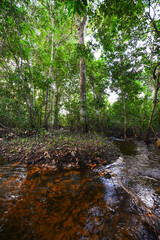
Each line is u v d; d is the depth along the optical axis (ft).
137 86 22.91
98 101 25.53
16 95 21.57
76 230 4.31
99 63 28.35
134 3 13.96
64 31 30.09
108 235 4.24
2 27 16.34
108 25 17.97
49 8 21.03
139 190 7.25
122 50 21.17
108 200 6.13
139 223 4.83
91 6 14.92
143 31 19.34
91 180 8.13
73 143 13.39
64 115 39.75
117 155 14.39
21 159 10.58
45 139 15.81
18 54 20.18
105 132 35.81
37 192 6.40
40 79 20.83
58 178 8.10
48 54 24.62
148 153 16.58
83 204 5.71
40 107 23.36
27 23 18.70
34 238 3.88
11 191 6.31
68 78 34.30
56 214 4.96
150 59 22.58
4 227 4.16
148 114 30.73
